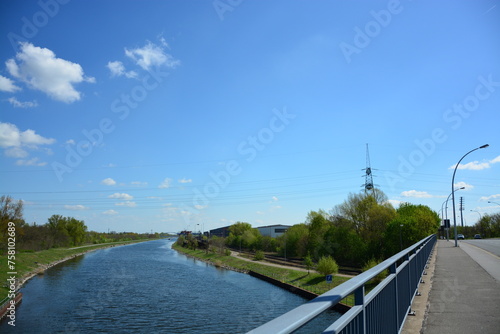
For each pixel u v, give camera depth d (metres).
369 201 61.81
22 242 70.50
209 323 29.95
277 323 1.64
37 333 26.77
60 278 53.38
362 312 3.14
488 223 97.06
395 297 5.29
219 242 98.38
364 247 56.03
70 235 102.50
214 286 48.97
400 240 48.16
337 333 2.34
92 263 75.62
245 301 38.94
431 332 5.68
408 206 67.50
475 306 7.40
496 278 11.25
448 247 31.94
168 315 32.53
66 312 33.16
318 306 2.02
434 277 11.74
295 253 79.06
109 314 32.69
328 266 46.84
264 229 128.38
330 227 62.12
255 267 66.44
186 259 92.81
